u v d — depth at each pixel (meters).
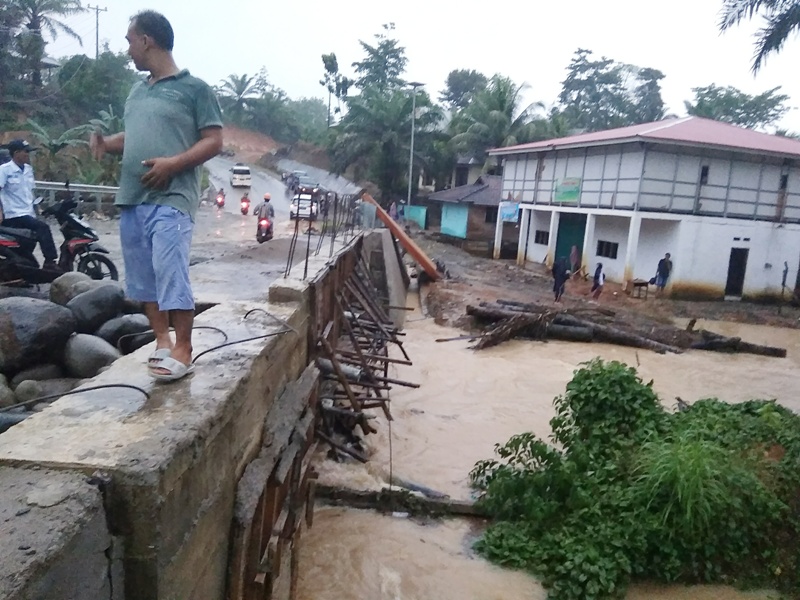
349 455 8.28
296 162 53.06
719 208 23.47
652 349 16.39
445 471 8.48
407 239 21.62
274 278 8.89
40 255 11.45
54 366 5.57
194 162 3.64
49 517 2.26
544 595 6.10
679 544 6.43
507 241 34.72
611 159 24.45
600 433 7.72
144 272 3.91
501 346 15.87
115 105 34.50
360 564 6.36
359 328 10.70
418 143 42.34
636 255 24.95
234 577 3.92
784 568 6.38
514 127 41.69
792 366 15.67
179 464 2.94
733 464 6.88
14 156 7.82
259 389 4.71
